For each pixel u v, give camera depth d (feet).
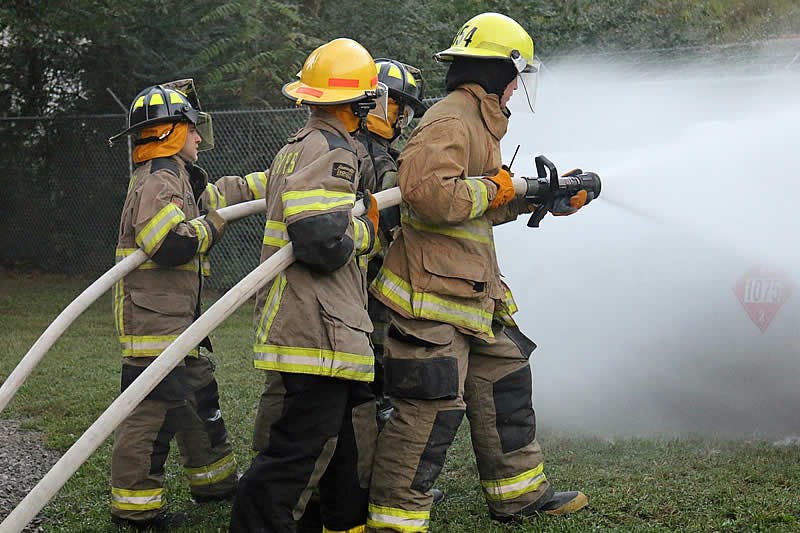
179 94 12.81
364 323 10.49
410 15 36.58
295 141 10.71
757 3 42.80
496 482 12.19
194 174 13.30
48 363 24.23
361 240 10.32
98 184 38.37
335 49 10.86
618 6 40.42
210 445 13.29
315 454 10.36
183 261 12.19
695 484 13.15
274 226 10.66
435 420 10.96
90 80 38.11
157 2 34.68
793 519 11.71
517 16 38.34
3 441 17.31
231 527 10.53
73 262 39.27
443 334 10.94
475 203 10.53
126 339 12.49
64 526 12.87
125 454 12.39
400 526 10.89
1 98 39.42
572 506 12.30
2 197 39.70
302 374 10.28
